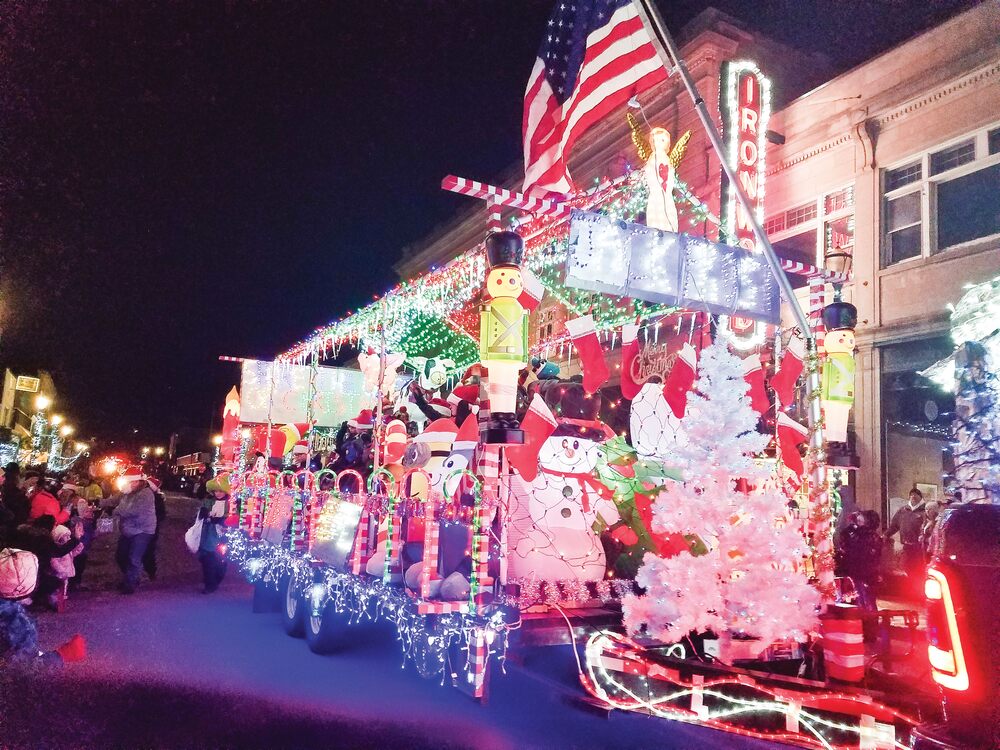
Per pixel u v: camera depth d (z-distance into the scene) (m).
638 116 16.86
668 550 5.53
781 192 14.95
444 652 5.23
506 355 4.60
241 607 10.04
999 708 2.63
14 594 6.07
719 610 4.77
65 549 9.53
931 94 12.38
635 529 5.70
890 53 12.90
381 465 6.77
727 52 15.38
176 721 5.18
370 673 6.45
